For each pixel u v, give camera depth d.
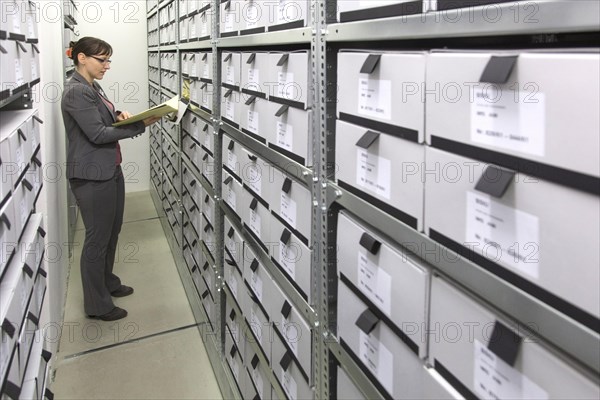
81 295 2.98
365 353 0.92
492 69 0.54
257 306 1.58
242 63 1.60
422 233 0.71
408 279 0.75
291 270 1.25
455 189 0.63
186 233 3.00
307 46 1.38
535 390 0.53
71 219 3.71
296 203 1.20
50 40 2.56
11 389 0.85
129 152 5.15
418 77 0.69
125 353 2.38
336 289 1.08
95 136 2.30
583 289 0.46
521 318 0.53
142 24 4.80
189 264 2.91
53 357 2.18
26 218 1.26
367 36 0.81
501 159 0.55
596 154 0.44
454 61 0.61
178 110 2.46
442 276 0.69
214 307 2.20
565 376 0.49
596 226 0.44
